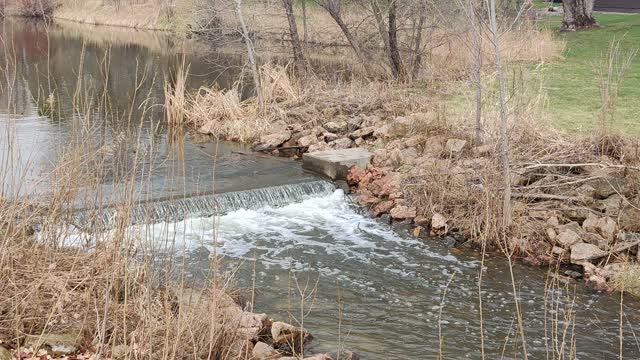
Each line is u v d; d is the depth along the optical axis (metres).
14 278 7.29
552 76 21.45
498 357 8.44
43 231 8.16
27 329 7.02
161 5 41.91
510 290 10.34
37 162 13.49
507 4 19.50
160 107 21.59
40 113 19.25
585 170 13.20
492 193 12.29
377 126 17.47
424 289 10.31
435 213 12.66
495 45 11.91
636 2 47.41
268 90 20.98
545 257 11.34
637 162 13.05
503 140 11.98
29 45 27.86
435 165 13.69
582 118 16.34
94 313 7.29
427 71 23.06
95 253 7.96
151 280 7.86
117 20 48.03
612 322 9.41
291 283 10.27
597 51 27.27
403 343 8.68
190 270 10.05
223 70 27.88
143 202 11.94
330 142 16.89
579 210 12.10
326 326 9.02
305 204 13.73
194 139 17.88
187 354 6.71
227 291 9.38
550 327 9.25
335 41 30.52
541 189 12.88
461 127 15.88
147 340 6.78
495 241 11.84
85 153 9.34
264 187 13.67
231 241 11.68
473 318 9.45
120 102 22.02
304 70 24.14
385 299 9.93
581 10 34.91
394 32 23.88
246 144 17.62
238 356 6.92
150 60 31.59
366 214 13.39
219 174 14.61
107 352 6.68
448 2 21.88
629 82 20.58
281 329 8.31
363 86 22.22
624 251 11.36
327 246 11.78
